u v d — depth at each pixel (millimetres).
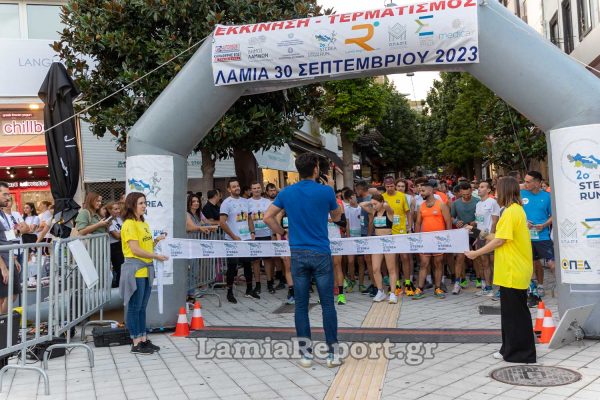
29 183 14992
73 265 6395
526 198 8266
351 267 10133
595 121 5863
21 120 14492
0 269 6500
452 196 12547
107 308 7902
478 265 9758
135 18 10609
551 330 5934
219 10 10414
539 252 8172
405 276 9438
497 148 13984
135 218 6023
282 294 10078
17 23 14523
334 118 21969
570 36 17688
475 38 6180
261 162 17844
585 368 4918
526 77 6082
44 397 4715
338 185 31172
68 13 10781
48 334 5742
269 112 10984
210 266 10125
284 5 10945
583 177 5891
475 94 26125
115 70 10797
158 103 7074
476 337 6219
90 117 11086
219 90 6996
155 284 7023
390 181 9125
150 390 4805
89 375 5328
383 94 23359
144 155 7000
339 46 6535
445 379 4805
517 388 4465
